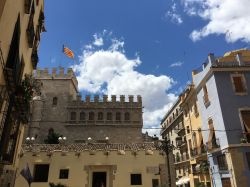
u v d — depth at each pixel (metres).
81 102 52.97
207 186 30.06
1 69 8.27
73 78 57.97
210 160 28.98
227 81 27.48
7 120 8.86
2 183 13.08
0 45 7.79
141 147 26.86
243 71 27.92
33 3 13.40
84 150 25.92
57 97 53.84
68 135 50.22
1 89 8.60
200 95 32.69
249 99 26.69
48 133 50.47
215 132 27.84
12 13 9.00
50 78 55.72
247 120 25.89
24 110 11.27
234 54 32.47
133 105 52.75
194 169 35.38
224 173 25.47
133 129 50.91
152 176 24.92
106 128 50.75
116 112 52.22
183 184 41.88
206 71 29.75
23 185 24.23
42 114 52.00
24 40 12.80
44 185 24.36
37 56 17.55
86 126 50.84
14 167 15.45
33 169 24.89
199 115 33.38
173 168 25.31
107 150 26.00
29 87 11.45
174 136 50.50
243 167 23.55
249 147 24.30
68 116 51.84
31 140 34.94
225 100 26.58
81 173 25.03
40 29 18.11
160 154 25.67
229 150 24.39
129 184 24.67
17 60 10.29
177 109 49.19
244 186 22.94
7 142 10.79
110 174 25.27
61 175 25.02
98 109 52.22
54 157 25.47
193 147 36.28
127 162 25.47
